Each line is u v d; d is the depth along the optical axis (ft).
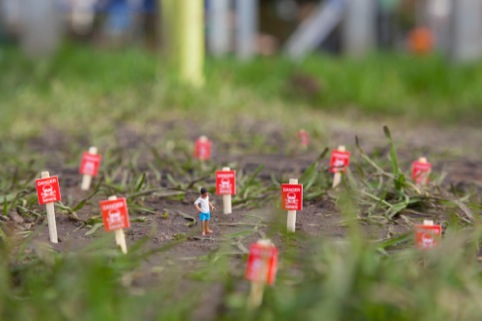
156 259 12.07
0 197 17.21
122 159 22.82
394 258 11.25
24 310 9.20
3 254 11.49
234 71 50.31
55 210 16.26
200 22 43.11
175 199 17.76
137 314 9.18
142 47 69.51
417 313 8.83
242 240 13.64
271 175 19.93
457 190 19.17
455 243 10.88
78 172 21.85
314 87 48.37
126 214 11.94
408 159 24.73
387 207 16.34
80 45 61.41
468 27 59.52
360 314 8.91
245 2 70.54
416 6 80.94
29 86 43.45
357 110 47.06
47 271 10.88
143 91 39.24
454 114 46.09
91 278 9.25
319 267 10.17
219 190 15.85
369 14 68.54
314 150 26.30
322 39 76.33
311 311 8.71
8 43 69.62
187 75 42.78
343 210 15.16
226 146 27.20
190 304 9.51
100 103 36.88
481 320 8.88
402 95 51.08
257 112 37.70
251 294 9.59
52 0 56.80
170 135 28.71
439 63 56.54
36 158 23.85
